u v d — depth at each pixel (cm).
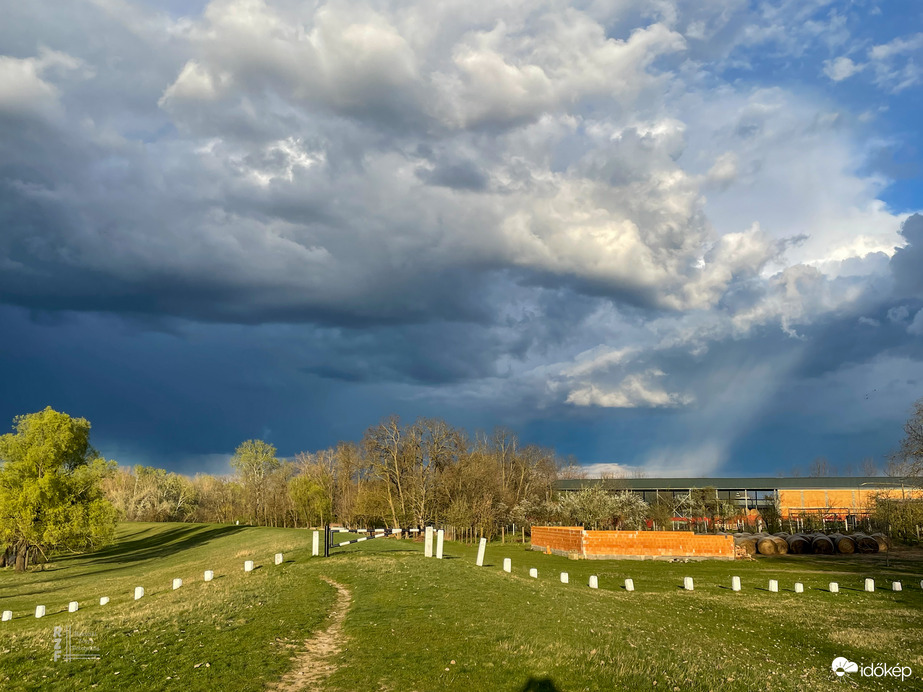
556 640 1789
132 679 1445
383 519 9406
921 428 6047
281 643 1748
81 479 6888
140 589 3056
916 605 3416
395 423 9350
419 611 2144
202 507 15700
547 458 12681
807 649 2338
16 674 1503
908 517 6488
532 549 7025
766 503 11012
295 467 12644
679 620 2723
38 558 7331
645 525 9038
